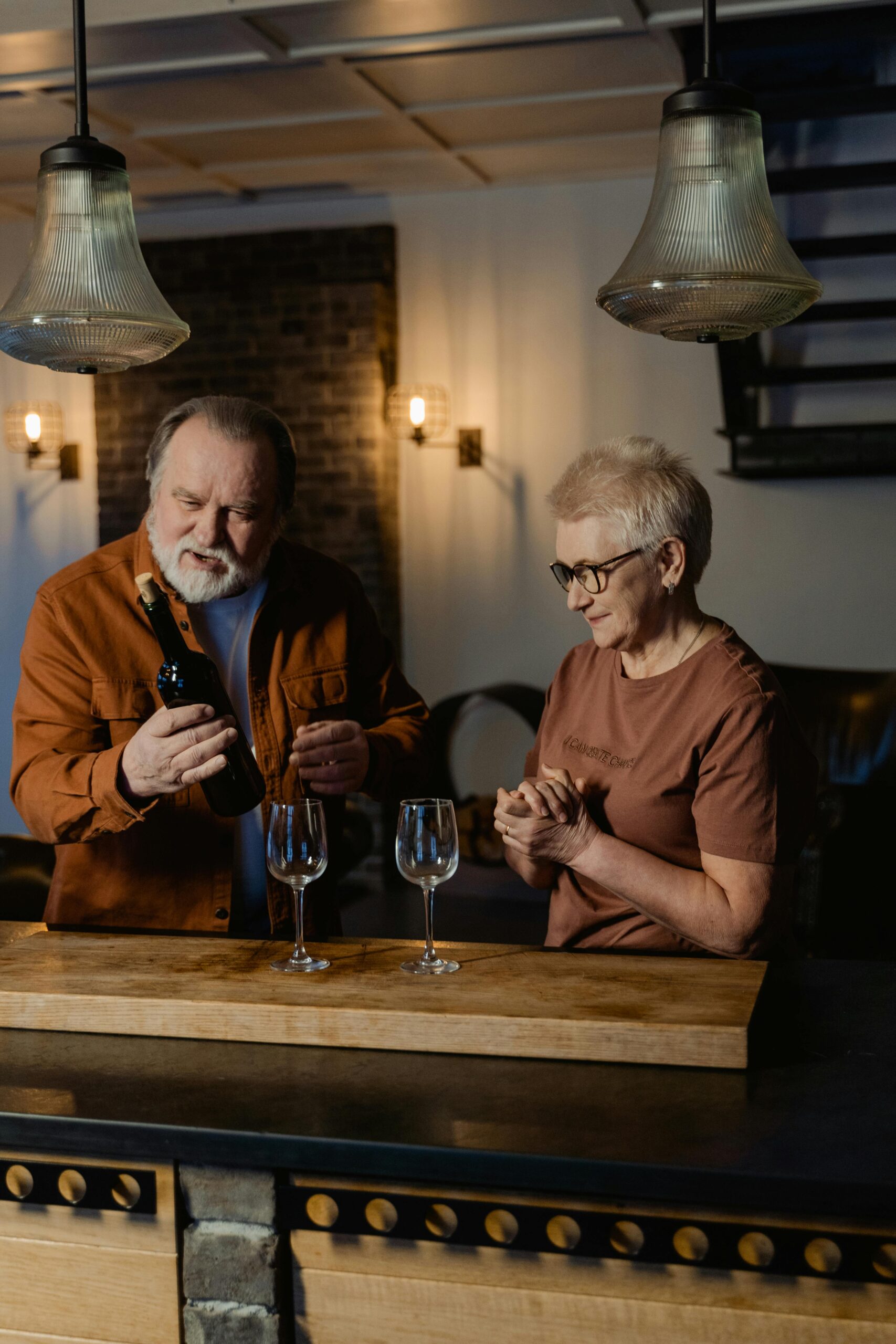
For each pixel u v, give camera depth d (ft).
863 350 17.53
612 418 18.67
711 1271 3.97
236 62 13.46
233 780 6.07
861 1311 3.84
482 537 19.30
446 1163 3.94
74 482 20.30
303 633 7.40
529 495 19.04
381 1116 4.21
